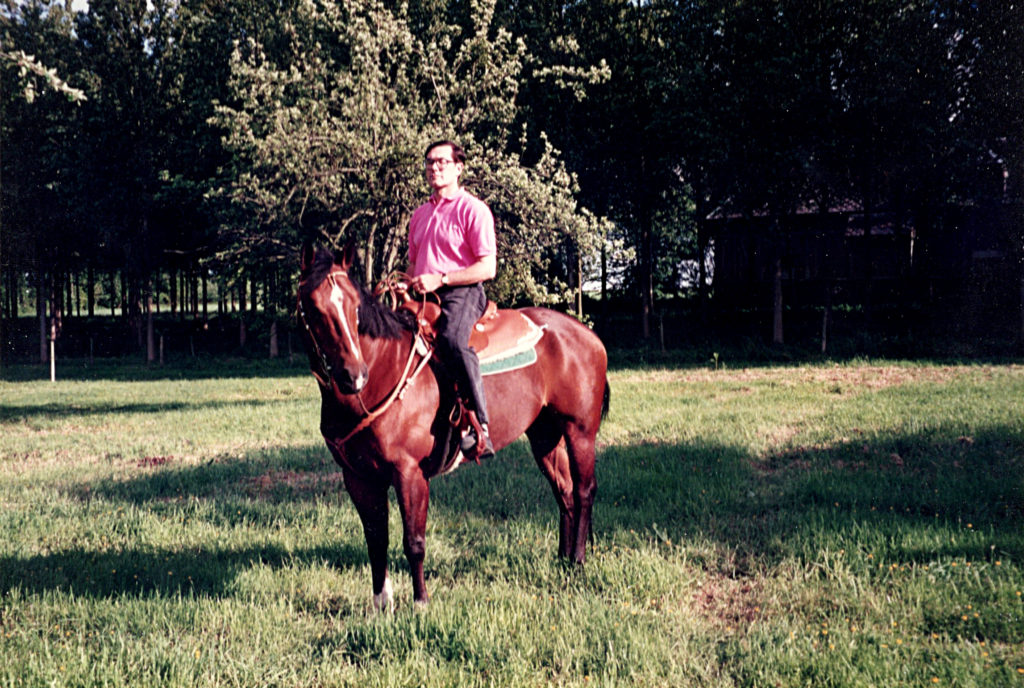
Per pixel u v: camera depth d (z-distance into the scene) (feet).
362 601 15.58
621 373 67.82
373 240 51.42
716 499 22.43
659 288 125.80
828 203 96.37
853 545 17.44
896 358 72.79
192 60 100.99
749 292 112.78
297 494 25.55
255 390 66.08
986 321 84.12
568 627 13.48
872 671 11.67
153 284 145.18
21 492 26.76
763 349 83.92
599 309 130.31
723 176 94.73
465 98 55.01
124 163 104.68
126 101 103.14
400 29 53.57
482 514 22.34
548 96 86.28
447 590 15.70
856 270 108.27
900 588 14.97
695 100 86.89
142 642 13.55
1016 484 22.02
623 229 110.42
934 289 92.38
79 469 31.24
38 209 114.11
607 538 19.36
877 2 81.97
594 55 93.15
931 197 86.79
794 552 17.44
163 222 115.24
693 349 92.94
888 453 27.50
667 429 34.88
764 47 84.58
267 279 64.69
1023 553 16.48
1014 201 80.12
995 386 44.65
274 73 51.55
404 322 14.38
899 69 77.56
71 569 17.92
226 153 92.73
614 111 95.20
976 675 11.23
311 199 51.98
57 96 102.78
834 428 32.96
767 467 26.91
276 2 86.53
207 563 18.07
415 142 48.11
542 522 21.04
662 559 17.19
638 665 12.17
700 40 89.10
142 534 20.58
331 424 13.82
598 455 29.50
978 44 75.56
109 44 103.86
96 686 11.94
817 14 83.92
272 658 12.82
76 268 137.39
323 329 12.35
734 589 15.97
